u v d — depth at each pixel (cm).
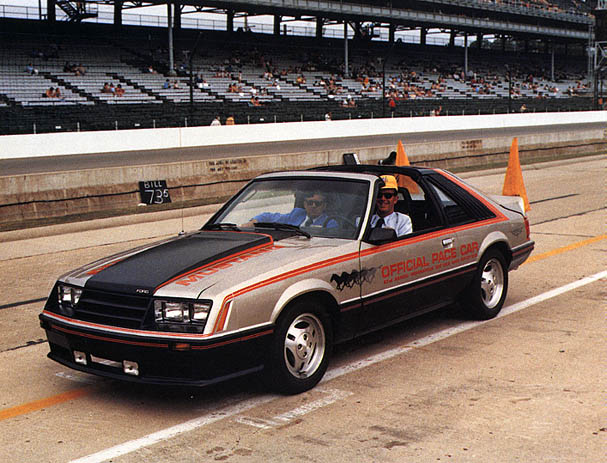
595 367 496
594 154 3203
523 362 512
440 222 580
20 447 393
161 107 4225
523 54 8462
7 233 1333
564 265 864
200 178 2100
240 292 424
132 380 425
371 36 7281
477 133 4031
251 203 562
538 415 414
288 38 6456
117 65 4841
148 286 432
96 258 1016
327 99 5219
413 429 399
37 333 643
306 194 541
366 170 577
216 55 5588
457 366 508
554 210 1391
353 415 422
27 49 4638
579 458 358
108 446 391
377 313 514
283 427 408
